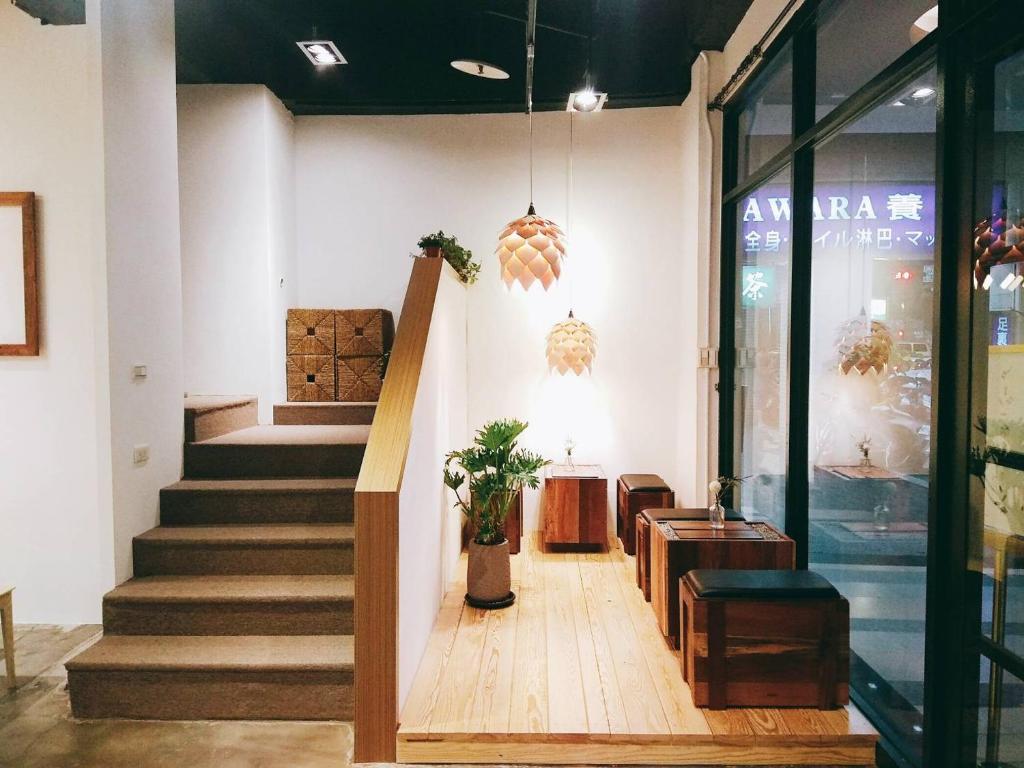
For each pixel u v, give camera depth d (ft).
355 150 18.25
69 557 11.91
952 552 7.12
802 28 11.09
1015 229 6.43
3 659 10.79
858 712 8.83
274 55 16.12
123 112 11.46
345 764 8.55
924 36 7.92
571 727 8.50
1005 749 7.07
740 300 15.74
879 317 13.56
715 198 15.90
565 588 13.74
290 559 11.50
